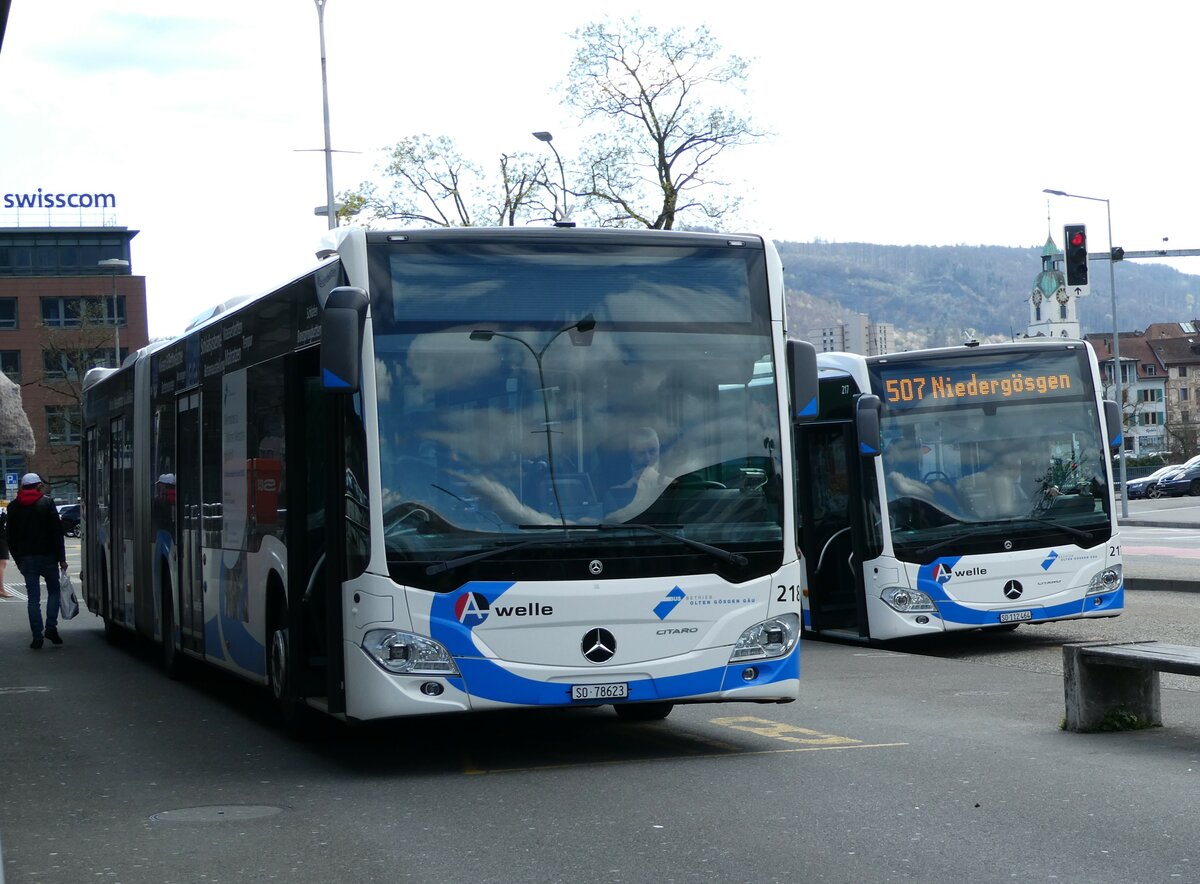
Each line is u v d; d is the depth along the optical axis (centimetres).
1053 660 1562
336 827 779
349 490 929
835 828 734
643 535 939
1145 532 4253
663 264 981
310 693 1056
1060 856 670
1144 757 923
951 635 1902
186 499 1437
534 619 918
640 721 1162
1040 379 1709
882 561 1659
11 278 10475
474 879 656
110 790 919
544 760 981
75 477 10194
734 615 955
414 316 934
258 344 1161
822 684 1370
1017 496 1686
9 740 1141
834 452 1748
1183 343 18912
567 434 942
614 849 703
